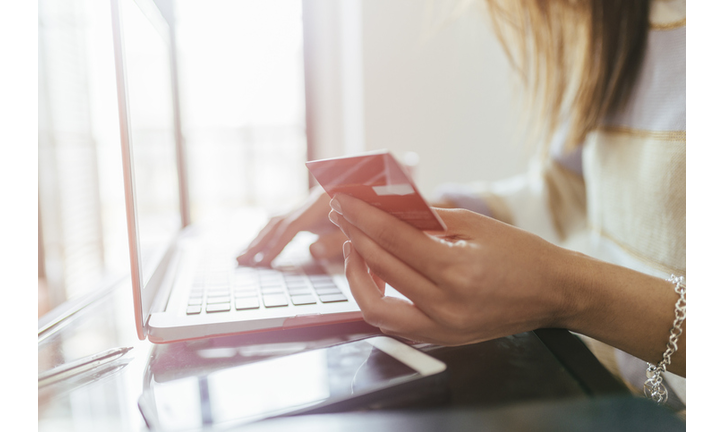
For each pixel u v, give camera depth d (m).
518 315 0.26
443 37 1.58
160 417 0.20
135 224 0.31
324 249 0.57
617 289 0.28
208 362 0.28
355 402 0.22
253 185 2.54
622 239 0.58
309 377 0.24
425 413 0.21
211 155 2.48
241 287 0.42
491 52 1.61
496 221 0.29
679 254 0.47
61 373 0.27
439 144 1.64
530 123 0.77
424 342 0.28
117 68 0.31
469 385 0.24
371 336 0.31
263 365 0.26
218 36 1.80
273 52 1.85
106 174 1.82
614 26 0.58
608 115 0.61
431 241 0.24
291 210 0.64
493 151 1.66
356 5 1.56
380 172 0.22
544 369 0.26
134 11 0.40
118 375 0.27
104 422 0.21
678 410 0.22
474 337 0.27
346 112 1.78
